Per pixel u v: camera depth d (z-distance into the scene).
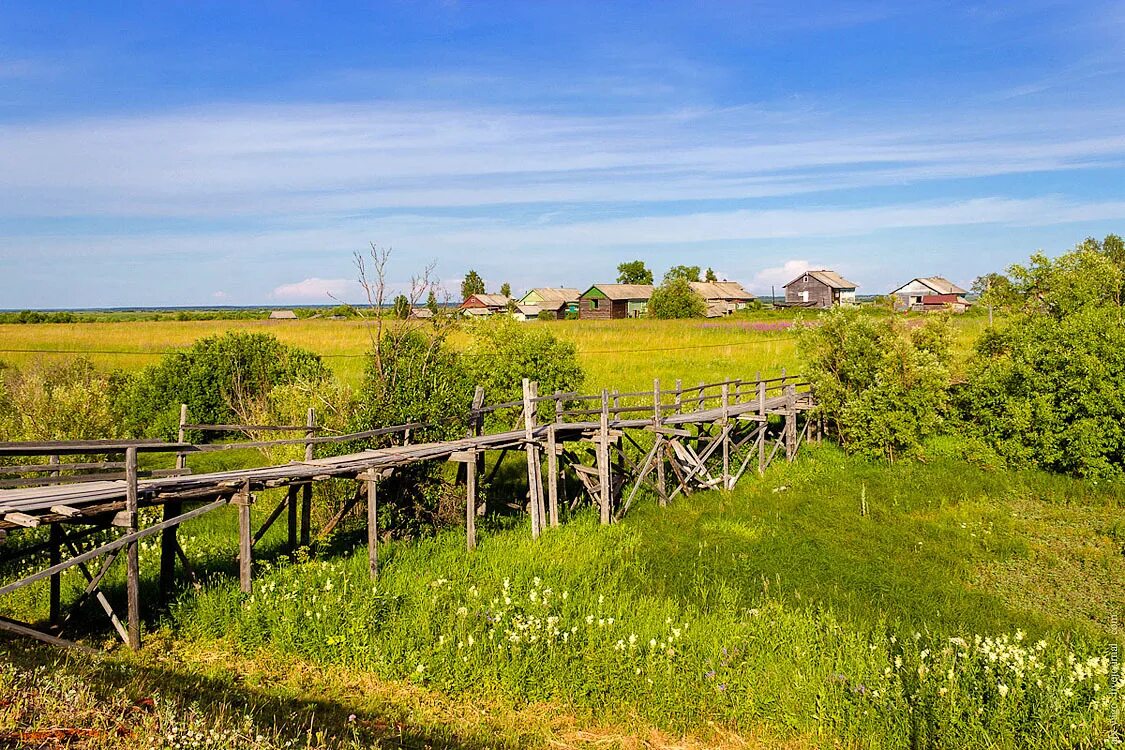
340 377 30.59
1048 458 19.88
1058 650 10.22
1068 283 22.59
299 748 7.05
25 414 19.09
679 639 10.23
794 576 13.40
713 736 8.78
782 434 22.56
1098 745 7.96
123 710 6.85
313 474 12.00
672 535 15.73
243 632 10.45
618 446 20.27
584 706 9.20
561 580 12.70
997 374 21.58
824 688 9.19
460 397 16.97
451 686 9.46
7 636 9.80
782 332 48.97
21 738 5.96
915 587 13.06
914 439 21.34
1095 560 14.45
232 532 15.50
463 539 14.76
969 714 8.52
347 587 11.59
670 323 58.41
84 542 13.47
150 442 10.33
